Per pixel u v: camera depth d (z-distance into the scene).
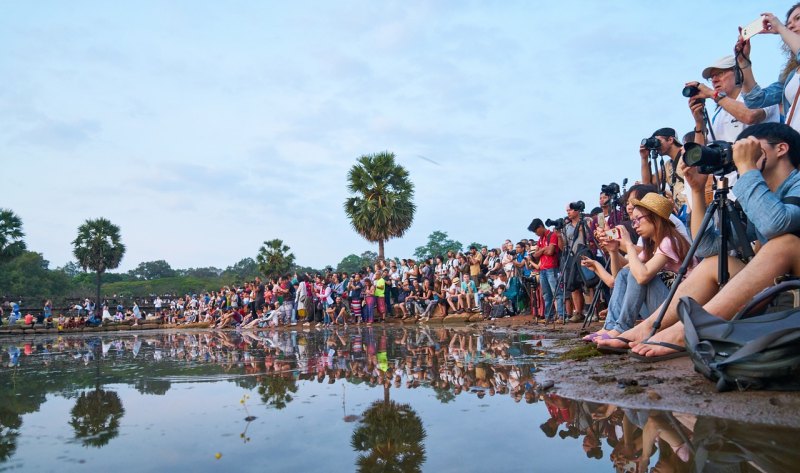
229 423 2.09
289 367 4.09
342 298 15.47
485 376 3.20
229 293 21.19
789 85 3.60
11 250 39.66
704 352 2.25
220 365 4.43
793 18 3.88
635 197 4.04
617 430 1.79
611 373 2.92
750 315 2.31
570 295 8.35
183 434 1.93
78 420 2.25
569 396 2.43
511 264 11.38
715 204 2.90
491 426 1.92
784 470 1.30
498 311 11.39
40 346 9.42
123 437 1.90
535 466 1.44
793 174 2.53
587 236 7.16
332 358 4.72
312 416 2.17
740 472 1.31
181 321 25.75
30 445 1.81
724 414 1.86
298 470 1.46
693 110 4.14
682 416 1.90
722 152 2.81
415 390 2.76
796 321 2.05
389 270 16.67
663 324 3.29
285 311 17.33
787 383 2.05
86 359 5.71
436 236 48.66
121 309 32.31
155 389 3.11
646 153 5.38
